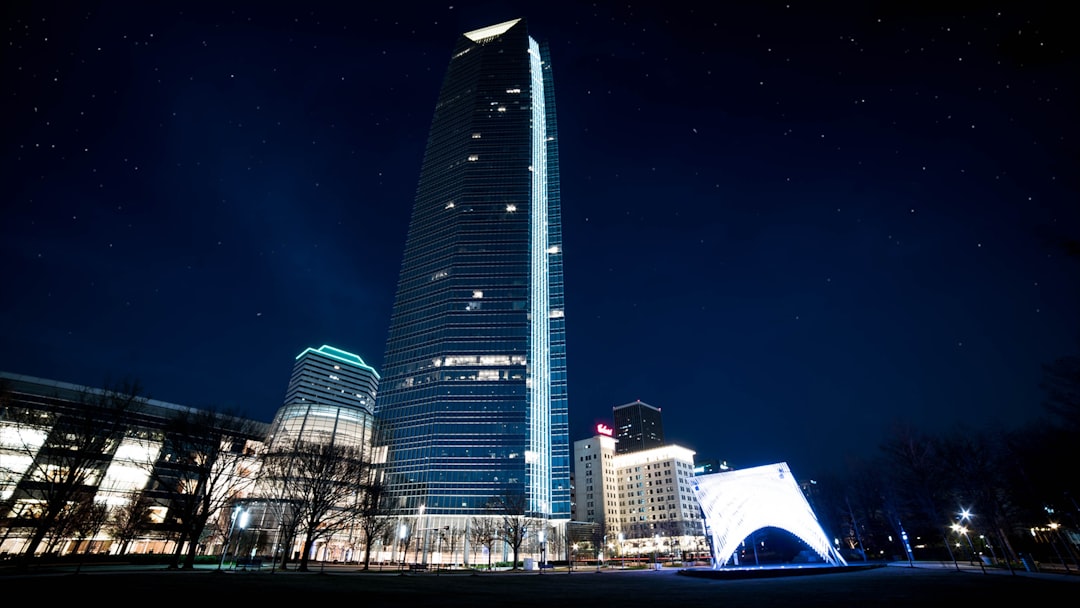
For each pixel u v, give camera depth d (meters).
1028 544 66.69
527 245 162.75
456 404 137.50
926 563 67.00
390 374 151.00
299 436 94.00
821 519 98.25
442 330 150.12
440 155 192.88
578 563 109.25
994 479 57.41
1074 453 48.16
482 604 23.48
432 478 126.31
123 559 56.38
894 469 68.69
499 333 147.75
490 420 134.62
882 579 39.09
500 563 94.06
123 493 74.56
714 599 26.45
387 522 92.12
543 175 188.62
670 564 105.44
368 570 66.50
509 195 173.00
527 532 110.75
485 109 197.12
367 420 138.50
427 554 108.94
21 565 40.47
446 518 116.69
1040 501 54.94
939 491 62.03
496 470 127.00
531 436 132.62
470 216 169.00
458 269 159.50
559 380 149.12
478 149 185.38
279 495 80.56
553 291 164.25
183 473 61.75
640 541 182.38
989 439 58.81
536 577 56.31
